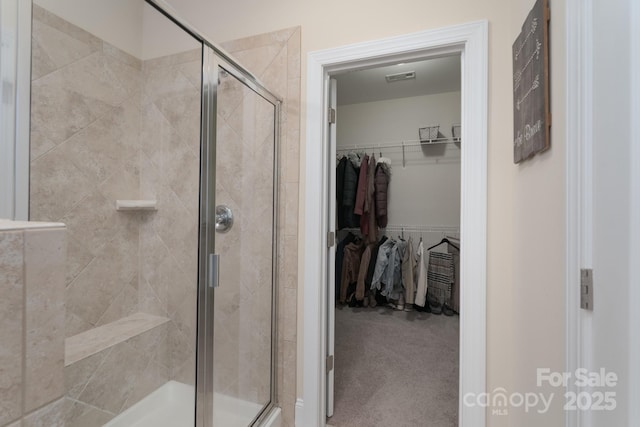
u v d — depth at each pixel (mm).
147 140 1829
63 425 399
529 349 1047
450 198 3564
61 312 395
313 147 1595
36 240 368
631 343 521
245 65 1733
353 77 3137
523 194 1125
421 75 3084
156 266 1796
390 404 1815
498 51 1294
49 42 1418
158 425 1624
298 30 1627
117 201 1729
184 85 1688
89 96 1601
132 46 1805
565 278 735
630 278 524
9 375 342
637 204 513
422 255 3324
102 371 1457
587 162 663
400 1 1443
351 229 3725
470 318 1314
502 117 1283
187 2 1873
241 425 1525
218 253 1573
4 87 1254
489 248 1301
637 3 514
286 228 1661
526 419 1076
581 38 678
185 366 1648
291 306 1649
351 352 2502
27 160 1319
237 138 1594
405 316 3318
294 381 1638
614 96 575
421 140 3473
